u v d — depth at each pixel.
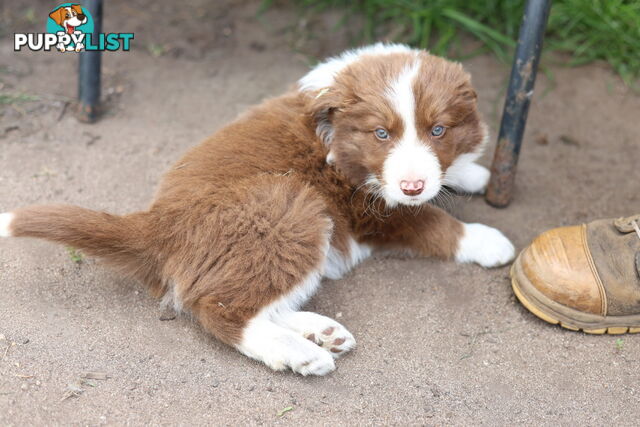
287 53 1.39
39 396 0.94
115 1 1.46
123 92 1.30
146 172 1.18
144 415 0.94
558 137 1.26
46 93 1.27
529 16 1.07
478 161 1.22
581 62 1.37
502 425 0.95
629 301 1.00
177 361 0.98
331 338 1.00
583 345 1.02
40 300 1.02
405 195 1.01
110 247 0.99
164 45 1.38
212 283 0.99
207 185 1.01
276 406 0.95
